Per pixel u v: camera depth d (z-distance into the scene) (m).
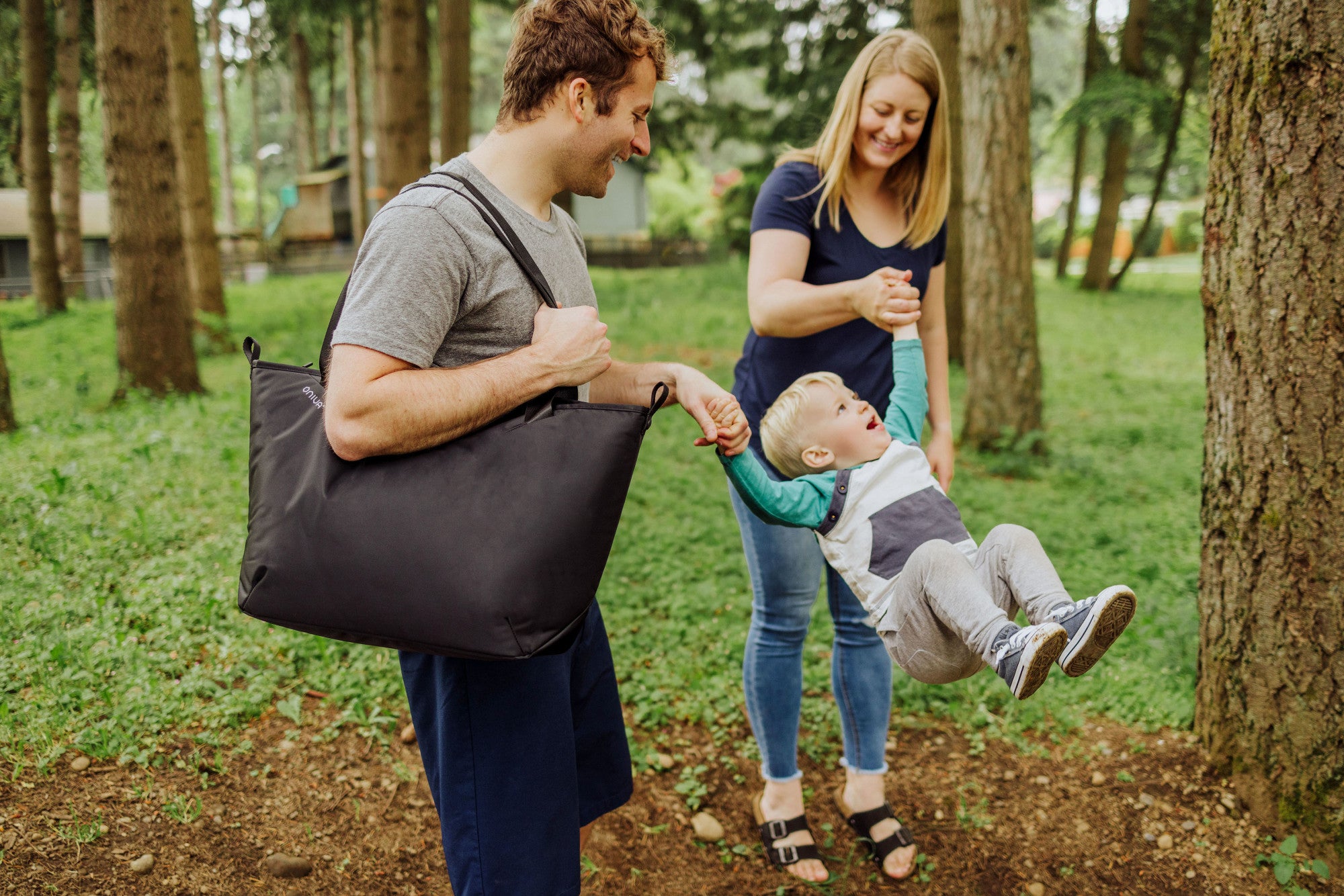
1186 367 13.07
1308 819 2.58
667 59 1.73
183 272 9.27
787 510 2.13
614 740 2.21
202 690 3.18
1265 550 2.61
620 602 4.24
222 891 2.39
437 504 1.50
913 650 2.03
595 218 34.78
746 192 22.42
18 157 18.58
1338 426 2.44
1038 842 2.79
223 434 6.85
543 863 1.82
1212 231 2.68
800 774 2.79
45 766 2.64
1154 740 3.11
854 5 17.31
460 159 1.70
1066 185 50.59
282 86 50.62
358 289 1.54
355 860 2.61
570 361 1.59
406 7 12.99
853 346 2.53
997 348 7.96
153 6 8.84
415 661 1.87
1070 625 1.80
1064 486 7.10
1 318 16.11
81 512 4.82
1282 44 2.39
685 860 2.78
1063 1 22.89
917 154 2.58
